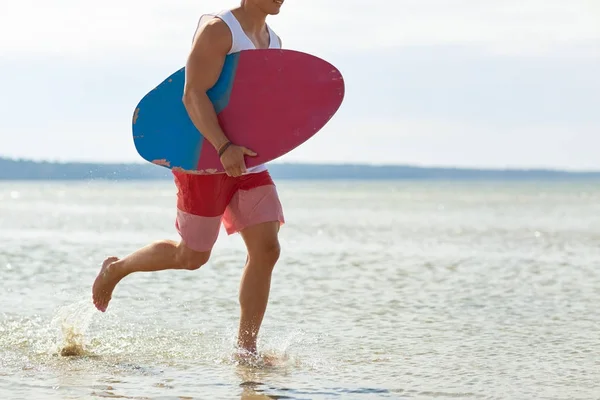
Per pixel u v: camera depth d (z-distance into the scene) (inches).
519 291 448.1
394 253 662.5
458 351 293.0
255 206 274.8
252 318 280.1
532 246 735.1
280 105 269.1
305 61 272.5
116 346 295.9
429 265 573.6
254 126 268.1
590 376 255.6
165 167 267.6
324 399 225.5
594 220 1219.2
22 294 413.4
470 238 831.7
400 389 238.1
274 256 277.0
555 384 245.4
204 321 347.3
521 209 1744.6
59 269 520.1
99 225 999.0
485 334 325.4
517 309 388.2
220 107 267.6
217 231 276.5
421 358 281.3
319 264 574.9
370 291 443.2
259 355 281.1
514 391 236.8
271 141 267.6
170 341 304.8
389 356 284.0
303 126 269.3
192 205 271.0
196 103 261.9
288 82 270.2
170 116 268.7
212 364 268.8
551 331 332.8
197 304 392.5
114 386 235.9
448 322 352.2
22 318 343.9
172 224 1027.3
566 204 2167.8
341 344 304.2
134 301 399.9
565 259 621.0
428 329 335.6
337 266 562.3
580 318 364.2
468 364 272.5
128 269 292.0
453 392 235.1
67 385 236.4
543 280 495.5
